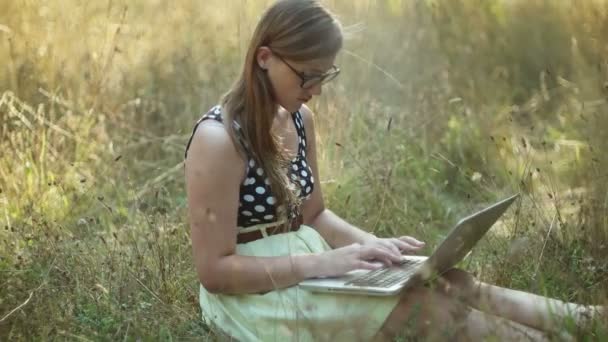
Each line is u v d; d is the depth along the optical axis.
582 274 3.79
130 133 5.93
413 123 6.04
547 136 6.05
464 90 6.54
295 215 3.39
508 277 3.90
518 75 6.92
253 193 3.22
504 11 7.32
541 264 3.93
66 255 4.03
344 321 3.07
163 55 6.67
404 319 3.05
